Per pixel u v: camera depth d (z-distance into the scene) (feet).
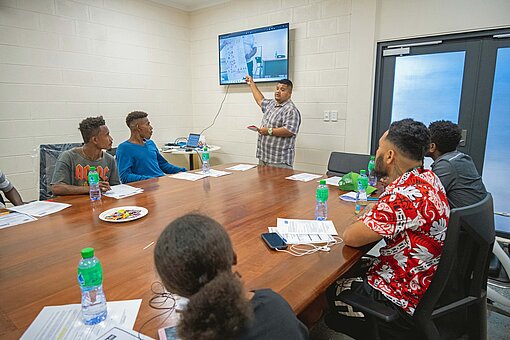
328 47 11.76
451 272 3.44
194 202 6.25
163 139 15.17
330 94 11.98
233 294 1.68
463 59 9.75
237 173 9.09
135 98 13.83
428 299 3.49
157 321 2.76
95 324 2.72
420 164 4.03
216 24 14.64
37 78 10.87
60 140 11.66
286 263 3.83
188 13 15.43
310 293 3.20
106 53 12.62
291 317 2.08
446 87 10.17
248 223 5.13
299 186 7.55
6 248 4.23
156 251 1.96
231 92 14.74
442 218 3.67
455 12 9.43
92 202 6.26
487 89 9.51
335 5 11.37
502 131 9.48
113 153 11.57
